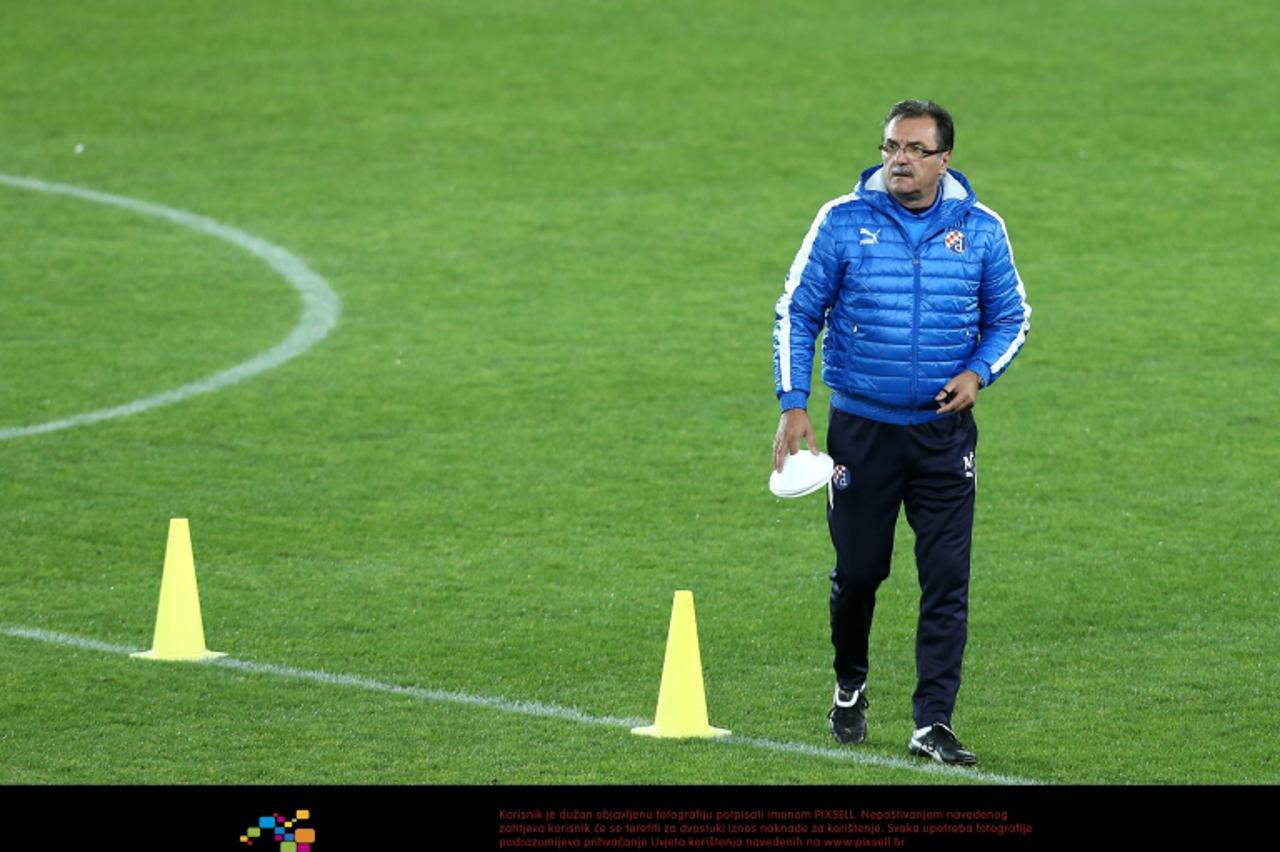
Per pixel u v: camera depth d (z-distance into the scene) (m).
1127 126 79.38
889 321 25.19
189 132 80.25
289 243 64.62
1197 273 60.12
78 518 38.06
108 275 60.69
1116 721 27.02
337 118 82.06
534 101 84.31
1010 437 44.06
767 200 69.69
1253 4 100.12
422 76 88.75
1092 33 95.00
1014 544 36.28
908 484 25.80
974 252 25.31
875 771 25.08
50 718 27.03
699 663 26.73
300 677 28.98
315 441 44.00
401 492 40.03
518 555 35.75
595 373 49.94
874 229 25.19
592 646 30.59
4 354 51.81
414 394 48.06
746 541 36.69
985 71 88.44
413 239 65.00
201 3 103.38
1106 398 47.31
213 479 40.97
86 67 90.62
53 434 44.47
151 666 29.45
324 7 102.31
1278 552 35.66
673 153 76.19
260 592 33.44
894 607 32.62
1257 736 26.39
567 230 65.94
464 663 29.73
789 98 84.31
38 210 68.75
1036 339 52.94
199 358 51.62
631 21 98.81
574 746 26.03
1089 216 67.19
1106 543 36.31
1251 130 78.56
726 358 51.47
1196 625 31.53
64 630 31.31
